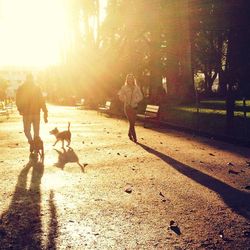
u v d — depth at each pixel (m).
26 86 10.66
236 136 13.61
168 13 24.81
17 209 6.02
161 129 17.70
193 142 13.45
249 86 15.55
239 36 15.12
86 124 20.58
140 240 4.82
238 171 8.77
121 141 13.71
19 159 10.29
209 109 26.20
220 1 15.83
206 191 7.08
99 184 7.56
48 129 18.08
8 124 21.47
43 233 5.04
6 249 4.55
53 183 7.65
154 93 30.22
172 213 5.84
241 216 5.73
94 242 4.75
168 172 8.66
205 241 4.79
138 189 7.20
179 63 29.41
